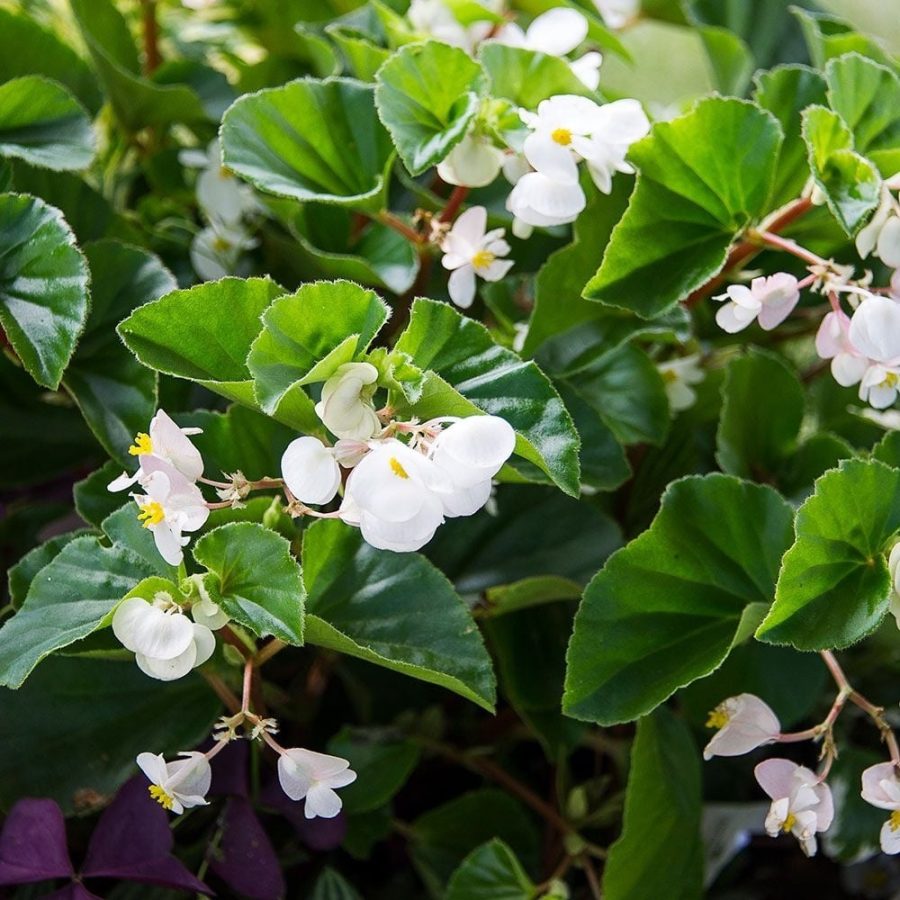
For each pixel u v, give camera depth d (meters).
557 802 0.83
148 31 0.93
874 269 0.82
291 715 0.80
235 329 0.68
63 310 0.70
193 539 0.71
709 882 0.85
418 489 0.62
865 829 0.81
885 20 1.15
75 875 0.73
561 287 0.76
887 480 0.69
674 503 0.72
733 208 0.74
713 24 0.96
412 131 0.73
